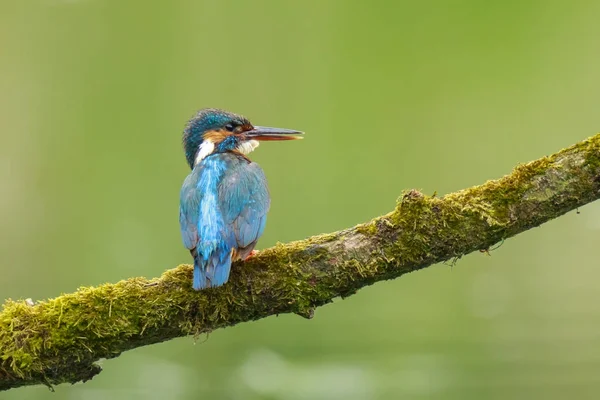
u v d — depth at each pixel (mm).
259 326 14422
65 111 19141
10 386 6422
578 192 6184
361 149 18016
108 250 16734
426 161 17891
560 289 15461
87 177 17906
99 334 6297
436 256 6328
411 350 13688
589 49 19094
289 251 6465
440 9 19891
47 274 16531
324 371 13266
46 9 20203
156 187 17766
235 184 7164
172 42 19984
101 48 20094
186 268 6535
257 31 20000
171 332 6449
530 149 17906
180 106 19516
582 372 12742
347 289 6422
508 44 19422
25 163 18188
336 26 19969
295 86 19531
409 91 18906
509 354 13367
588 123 18281
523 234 15875
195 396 12828
